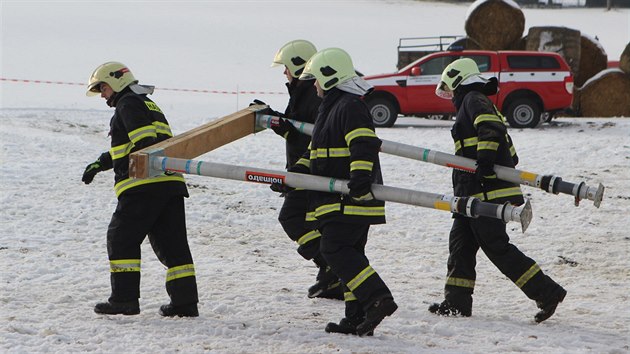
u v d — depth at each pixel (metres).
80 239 20.42
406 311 15.45
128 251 14.20
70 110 42.41
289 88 15.55
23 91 60.78
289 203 15.59
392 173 30.66
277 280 17.61
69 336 13.03
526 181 14.23
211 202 24.97
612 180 30.08
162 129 14.32
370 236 22.69
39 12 118.38
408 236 22.72
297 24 122.12
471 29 53.47
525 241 22.53
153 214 14.14
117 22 114.38
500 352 12.95
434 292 17.28
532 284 14.99
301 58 15.32
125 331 13.40
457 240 15.42
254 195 26.14
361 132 12.57
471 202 11.63
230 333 13.49
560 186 13.78
